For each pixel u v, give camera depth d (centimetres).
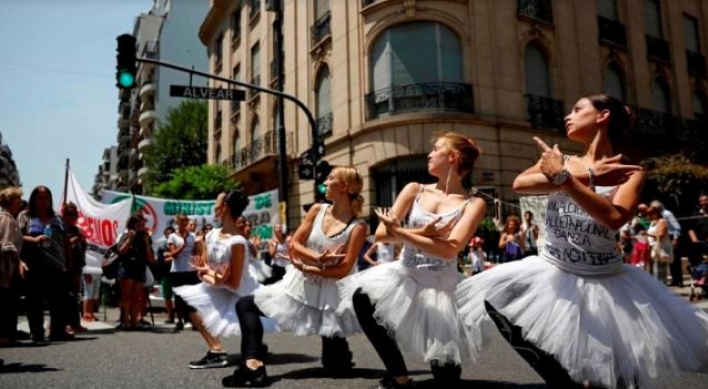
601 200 211
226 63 2780
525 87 1712
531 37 1752
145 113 4484
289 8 2133
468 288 262
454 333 306
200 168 2394
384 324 304
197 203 1265
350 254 373
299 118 2017
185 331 766
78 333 750
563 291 228
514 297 241
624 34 2055
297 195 1988
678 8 2298
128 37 1038
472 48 1628
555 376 230
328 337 388
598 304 221
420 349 306
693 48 2355
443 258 296
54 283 652
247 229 916
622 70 2014
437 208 321
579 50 1873
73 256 761
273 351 536
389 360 317
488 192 1488
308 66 1980
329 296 377
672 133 2097
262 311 369
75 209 777
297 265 380
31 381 386
